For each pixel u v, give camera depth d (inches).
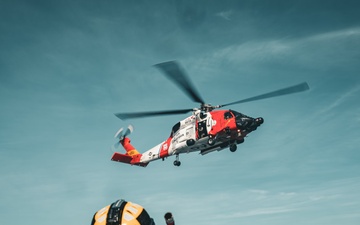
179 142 1023.0
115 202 175.9
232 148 967.6
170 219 165.5
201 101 967.6
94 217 173.2
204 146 994.1
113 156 1224.2
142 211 172.2
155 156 1149.7
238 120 919.7
